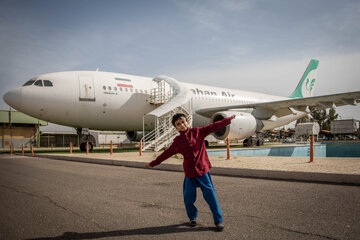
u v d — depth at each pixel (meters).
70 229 3.03
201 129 3.08
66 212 3.69
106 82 16.08
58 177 6.86
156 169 8.49
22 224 3.21
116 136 40.91
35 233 2.92
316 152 22.58
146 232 2.91
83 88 15.14
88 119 15.69
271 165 7.73
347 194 4.42
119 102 16.25
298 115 26.23
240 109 19.72
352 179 5.35
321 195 4.38
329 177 5.61
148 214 3.57
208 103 20.62
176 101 15.53
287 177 6.12
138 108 17.05
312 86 30.94
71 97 14.78
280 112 19.64
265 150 17.30
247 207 3.77
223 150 14.38
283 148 19.00
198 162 2.99
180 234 2.83
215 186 5.32
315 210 3.54
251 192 4.72
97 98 15.51
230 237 2.71
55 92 14.45
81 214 3.59
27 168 9.07
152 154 13.62
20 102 13.95
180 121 2.98
